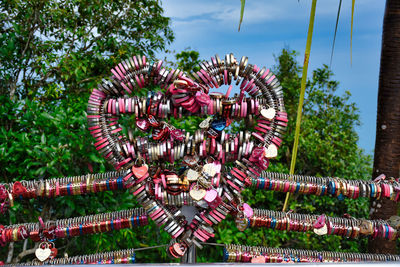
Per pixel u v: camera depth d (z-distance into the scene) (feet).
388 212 5.67
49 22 7.54
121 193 5.83
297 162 7.90
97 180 3.46
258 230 6.70
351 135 8.52
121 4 8.19
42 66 6.46
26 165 5.38
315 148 7.75
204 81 2.93
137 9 8.36
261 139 2.95
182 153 2.87
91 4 7.64
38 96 6.95
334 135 8.13
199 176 2.81
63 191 3.38
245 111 2.86
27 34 6.84
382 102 6.03
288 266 2.11
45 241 3.35
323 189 3.72
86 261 3.51
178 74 2.89
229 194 2.97
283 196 7.59
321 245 7.17
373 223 3.90
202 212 2.96
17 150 5.20
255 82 2.97
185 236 2.93
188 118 6.66
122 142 2.93
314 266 2.07
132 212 3.55
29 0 6.75
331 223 3.79
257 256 3.70
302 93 3.31
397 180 3.83
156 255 6.90
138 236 6.81
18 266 3.08
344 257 4.02
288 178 3.76
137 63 2.90
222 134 2.91
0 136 5.31
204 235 2.93
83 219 3.48
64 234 3.39
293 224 3.78
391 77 5.90
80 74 6.91
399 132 5.89
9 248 5.66
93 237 5.63
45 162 5.27
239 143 2.93
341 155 8.01
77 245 5.98
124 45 7.84
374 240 5.97
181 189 2.88
